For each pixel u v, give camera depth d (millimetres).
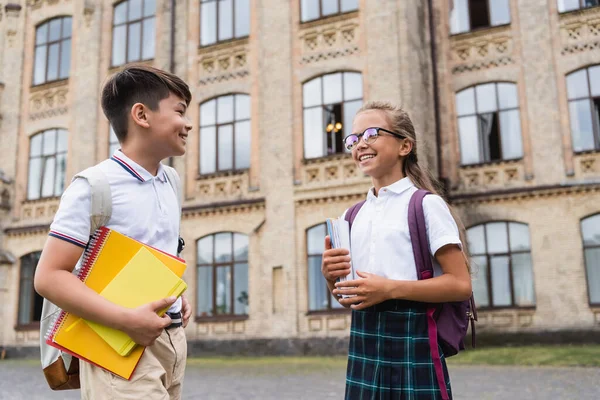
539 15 16641
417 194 2480
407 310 2334
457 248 2350
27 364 16469
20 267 20094
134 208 2340
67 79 20906
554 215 15422
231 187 17688
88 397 2195
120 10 20688
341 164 16250
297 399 7906
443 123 17141
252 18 18453
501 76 16797
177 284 2193
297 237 16438
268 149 17281
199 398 8250
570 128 15898
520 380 9320
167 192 2564
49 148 20844
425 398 2229
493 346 15281
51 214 20109
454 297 2281
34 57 21812
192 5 19469
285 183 16828
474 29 17297
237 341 16531
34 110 21266
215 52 18750
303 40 17516
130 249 2225
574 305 14828
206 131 18531
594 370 10414
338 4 17422
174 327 2473
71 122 20531
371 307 2406
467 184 16531
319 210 16312
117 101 2430
